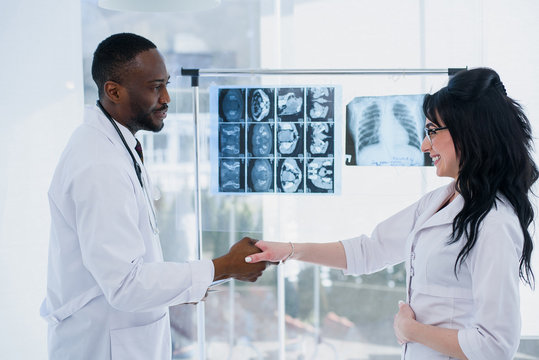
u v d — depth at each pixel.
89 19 2.11
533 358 2.32
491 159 1.03
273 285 2.56
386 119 1.97
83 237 1.08
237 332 2.56
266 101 1.99
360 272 1.44
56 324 1.22
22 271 1.84
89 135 1.17
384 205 2.03
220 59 2.29
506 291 0.96
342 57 2.10
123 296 1.07
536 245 1.99
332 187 2.00
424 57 2.06
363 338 2.57
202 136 2.06
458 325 1.06
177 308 2.35
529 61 2.05
